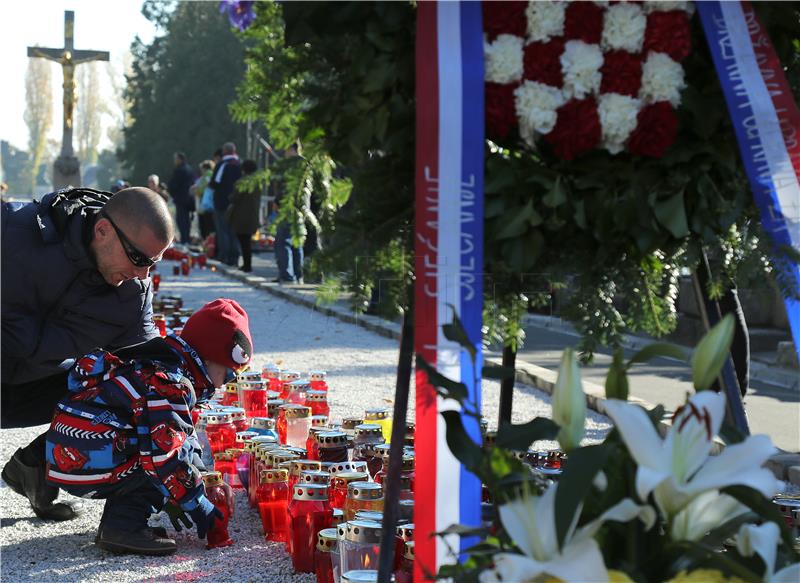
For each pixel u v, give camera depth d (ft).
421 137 7.22
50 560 13.20
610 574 5.64
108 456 13.26
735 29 7.72
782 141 7.60
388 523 8.13
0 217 13.05
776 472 18.74
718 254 8.48
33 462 14.82
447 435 6.39
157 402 13.07
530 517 5.65
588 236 7.97
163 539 13.48
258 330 40.60
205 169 78.89
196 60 188.44
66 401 13.48
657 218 7.72
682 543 5.87
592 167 7.81
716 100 7.92
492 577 5.79
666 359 34.99
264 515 13.94
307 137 8.60
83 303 13.30
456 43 7.31
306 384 19.79
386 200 8.22
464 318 7.09
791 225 7.62
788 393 29.60
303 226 9.11
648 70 7.64
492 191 7.64
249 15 9.08
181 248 78.18
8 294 13.03
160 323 25.08
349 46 8.14
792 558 6.26
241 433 16.61
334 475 13.42
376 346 36.78
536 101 7.48
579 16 7.60
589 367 32.35
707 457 5.85
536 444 19.79
